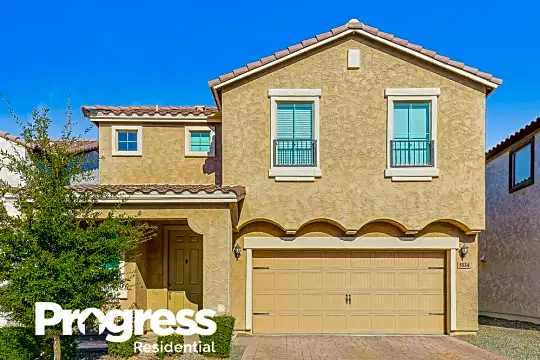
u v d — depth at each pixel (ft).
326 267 60.75
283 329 60.13
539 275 65.05
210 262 49.67
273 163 57.57
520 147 70.44
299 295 60.54
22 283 37.32
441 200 57.16
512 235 72.28
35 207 38.19
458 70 57.41
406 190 57.31
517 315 70.38
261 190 57.36
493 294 77.56
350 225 56.95
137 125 68.13
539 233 64.95
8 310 38.14
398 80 58.18
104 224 40.45
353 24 57.98
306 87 58.18
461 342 55.01
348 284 60.59
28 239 37.52
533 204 66.54
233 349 50.57
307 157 57.82
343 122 57.82
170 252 64.59
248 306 59.47
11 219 38.29
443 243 59.77
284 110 58.54
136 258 56.85
